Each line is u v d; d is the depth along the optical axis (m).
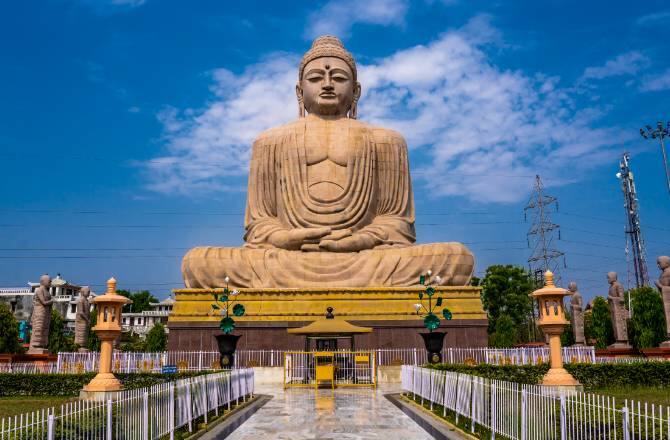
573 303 32.09
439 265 26.48
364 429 10.80
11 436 6.32
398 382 20.81
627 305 45.44
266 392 17.77
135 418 8.17
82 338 28.77
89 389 14.74
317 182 29.62
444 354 23.97
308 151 29.98
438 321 21.38
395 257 26.89
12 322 32.88
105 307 15.29
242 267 26.59
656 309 29.75
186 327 25.34
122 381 16.75
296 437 10.09
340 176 29.73
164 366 19.16
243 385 15.52
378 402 14.80
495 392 9.38
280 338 25.05
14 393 17.08
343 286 26.12
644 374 16.80
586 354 21.00
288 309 25.48
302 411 13.23
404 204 30.89
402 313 25.47
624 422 6.32
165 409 9.35
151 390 8.85
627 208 47.25
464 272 26.66
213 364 21.44
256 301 25.64
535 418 8.02
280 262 26.77
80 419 7.06
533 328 54.31
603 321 35.44
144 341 62.31
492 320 53.28
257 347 25.00
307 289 25.67
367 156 30.20
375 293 25.77
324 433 10.43
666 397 13.62
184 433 10.09
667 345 23.02
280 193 30.05
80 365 20.77
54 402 14.93
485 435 9.76
